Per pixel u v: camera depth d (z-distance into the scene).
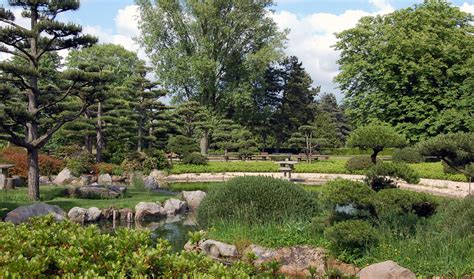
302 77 53.59
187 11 40.34
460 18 33.66
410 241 8.48
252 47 42.97
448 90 30.66
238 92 41.56
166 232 12.97
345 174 29.70
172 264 4.28
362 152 50.53
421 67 30.17
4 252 4.48
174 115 37.28
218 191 11.37
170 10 39.69
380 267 7.53
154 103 30.81
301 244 9.34
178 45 40.84
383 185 9.62
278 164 33.25
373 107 33.41
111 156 30.94
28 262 4.05
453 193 21.05
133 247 4.59
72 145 32.16
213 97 43.22
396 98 32.34
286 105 53.31
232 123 42.06
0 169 19.67
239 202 10.89
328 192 8.85
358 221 8.63
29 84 16.92
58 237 5.02
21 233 5.08
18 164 22.36
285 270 8.42
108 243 4.58
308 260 8.84
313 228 9.69
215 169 31.88
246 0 39.97
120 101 29.38
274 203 10.73
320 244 9.16
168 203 16.59
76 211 14.34
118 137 30.89
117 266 4.09
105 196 18.08
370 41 33.66
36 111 16.56
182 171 31.11
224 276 3.81
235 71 42.25
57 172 25.61
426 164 27.98
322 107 65.88
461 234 8.54
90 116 30.31
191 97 41.72
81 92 17.47
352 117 36.06
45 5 16.62
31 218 5.96
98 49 46.88
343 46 35.50
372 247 8.48
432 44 30.75
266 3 41.31
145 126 31.69
